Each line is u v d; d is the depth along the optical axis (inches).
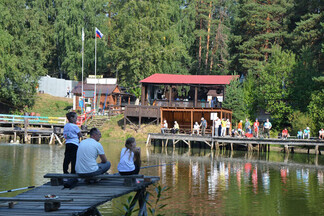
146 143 1556.3
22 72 2023.9
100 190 374.9
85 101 2178.9
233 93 1723.7
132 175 388.2
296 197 635.5
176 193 649.6
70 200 309.0
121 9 2250.2
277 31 2171.5
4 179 729.0
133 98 2504.9
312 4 1891.0
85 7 2647.6
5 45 1895.9
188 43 2672.2
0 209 324.8
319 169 966.4
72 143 427.5
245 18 2191.2
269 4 2274.9
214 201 597.9
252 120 1817.2
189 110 1620.3
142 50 2123.5
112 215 507.8
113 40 2389.3
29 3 2832.2
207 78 1850.4
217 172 887.7
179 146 1631.4
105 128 1849.2
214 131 1576.0
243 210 548.4
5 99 2082.9
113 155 1152.8
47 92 2549.2
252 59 2156.7
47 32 2748.5
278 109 1676.9
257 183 756.0
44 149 1320.1
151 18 2190.0
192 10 2652.6
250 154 1347.2
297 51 1967.3
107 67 2883.9
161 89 2031.3
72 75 2632.9
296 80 1680.6
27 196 352.2
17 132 1626.5
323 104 1501.0
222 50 2529.5
